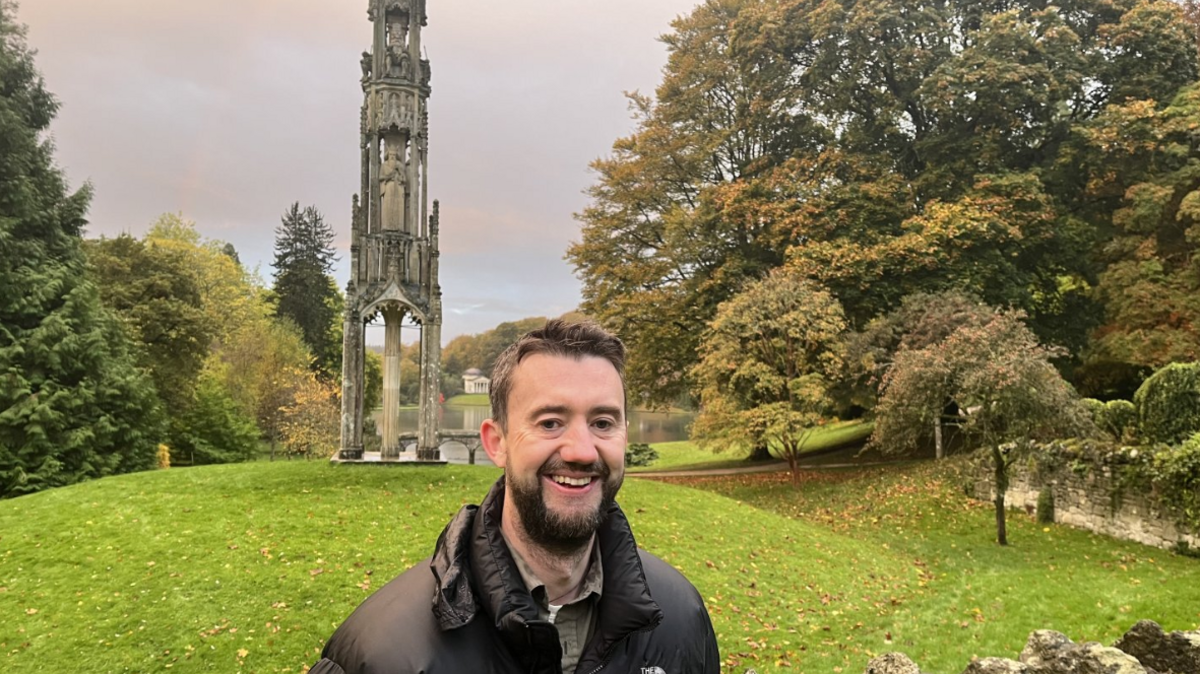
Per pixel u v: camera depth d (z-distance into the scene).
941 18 26.69
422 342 17.09
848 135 27.77
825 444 35.06
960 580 12.76
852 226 25.53
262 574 10.32
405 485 14.97
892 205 26.12
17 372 18.70
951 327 20.22
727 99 31.19
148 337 29.52
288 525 12.33
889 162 27.48
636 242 32.06
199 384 34.75
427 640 1.66
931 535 17.16
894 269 24.28
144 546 11.24
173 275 31.52
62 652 8.20
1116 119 24.30
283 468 16.05
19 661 8.01
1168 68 26.16
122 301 29.42
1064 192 26.62
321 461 16.70
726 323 22.75
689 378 28.36
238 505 13.35
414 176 17.02
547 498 1.71
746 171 29.38
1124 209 24.53
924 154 27.14
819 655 9.05
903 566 14.00
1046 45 25.83
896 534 17.44
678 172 31.44
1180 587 10.94
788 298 22.16
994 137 25.91
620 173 30.75
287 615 9.21
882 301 24.59
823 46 27.67
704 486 26.12
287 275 58.22
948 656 8.82
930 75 26.23
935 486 20.89
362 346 16.81
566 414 1.72
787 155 29.84
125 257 31.27
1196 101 23.61
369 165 17.02
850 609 11.03
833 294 24.38
